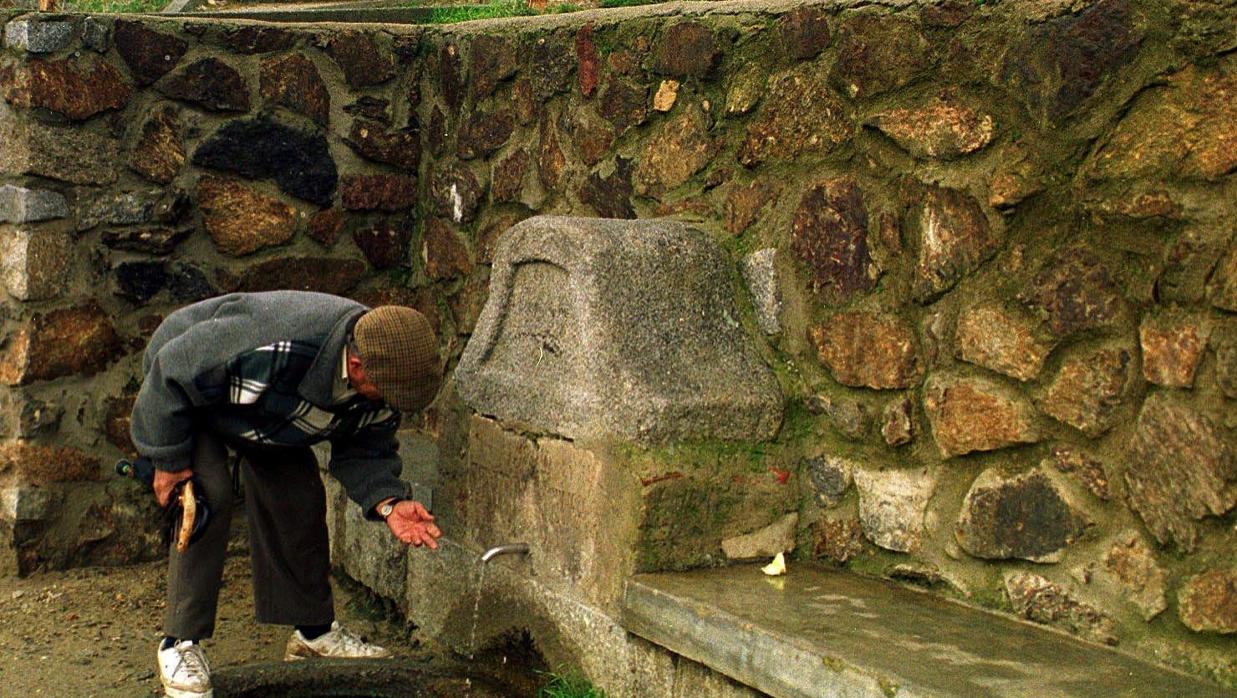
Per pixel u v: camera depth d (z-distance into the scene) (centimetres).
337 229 518
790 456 356
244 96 496
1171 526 272
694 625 308
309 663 375
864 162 338
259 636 423
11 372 472
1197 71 266
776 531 352
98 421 486
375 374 314
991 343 308
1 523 480
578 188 434
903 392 331
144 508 497
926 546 327
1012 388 304
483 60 479
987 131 308
